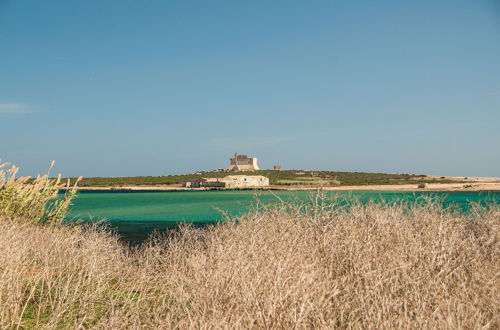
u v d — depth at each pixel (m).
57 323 4.91
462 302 4.56
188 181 108.56
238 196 60.12
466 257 6.13
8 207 12.18
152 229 19.98
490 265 5.93
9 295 5.03
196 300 4.99
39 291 5.91
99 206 42.50
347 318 4.61
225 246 6.50
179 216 28.95
